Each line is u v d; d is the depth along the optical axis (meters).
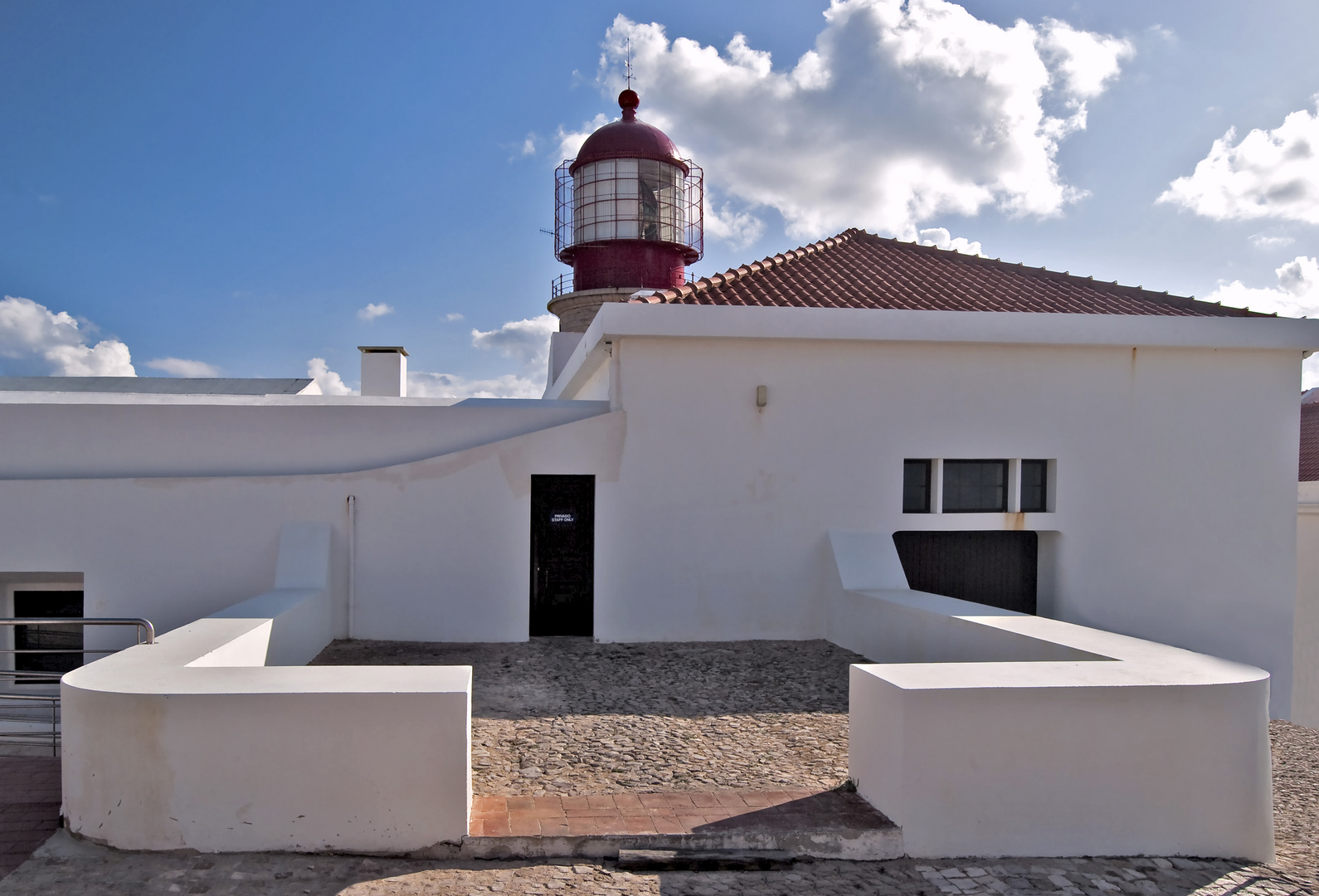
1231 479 11.09
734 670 8.95
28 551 9.71
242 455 10.51
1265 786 5.38
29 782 5.88
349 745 4.82
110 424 10.34
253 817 4.80
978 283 12.49
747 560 10.35
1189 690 5.25
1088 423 10.88
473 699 7.77
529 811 5.23
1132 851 5.20
